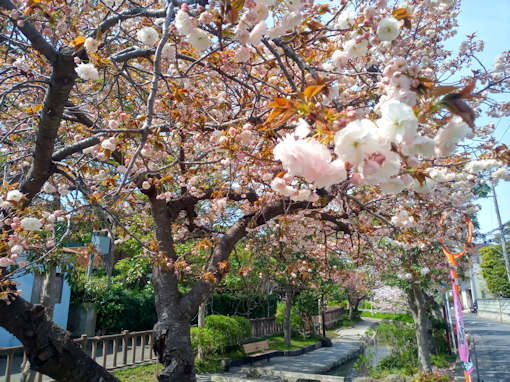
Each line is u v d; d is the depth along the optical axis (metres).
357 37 2.04
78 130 4.48
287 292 13.30
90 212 3.93
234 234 4.38
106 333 12.02
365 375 9.30
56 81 2.39
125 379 7.23
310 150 1.05
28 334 2.96
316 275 9.16
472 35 4.50
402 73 1.24
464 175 3.15
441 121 1.23
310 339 15.03
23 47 3.14
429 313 11.28
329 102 1.93
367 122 1.00
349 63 2.98
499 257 30.52
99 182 3.85
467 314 36.03
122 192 3.55
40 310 3.08
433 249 7.37
